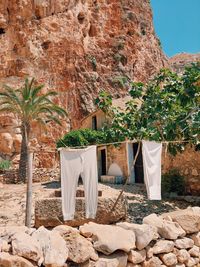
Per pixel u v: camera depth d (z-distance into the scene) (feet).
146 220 15.05
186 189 43.39
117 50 123.85
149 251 13.71
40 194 45.91
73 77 108.37
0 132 92.79
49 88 101.96
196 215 16.06
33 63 101.40
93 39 121.39
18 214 37.55
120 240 12.66
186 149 43.57
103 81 115.44
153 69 139.64
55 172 82.23
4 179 77.66
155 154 21.74
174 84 40.68
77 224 27.25
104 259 12.28
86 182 18.69
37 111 72.59
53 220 27.27
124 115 43.57
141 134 39.65
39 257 10.92
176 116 38.22
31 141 94.27
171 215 16.21
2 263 10.28
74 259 11.69
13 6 101.60
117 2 129.70
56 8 107.65
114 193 32.17
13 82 97.60
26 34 101.86
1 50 99.35
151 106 40.81
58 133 98.99
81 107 106.22
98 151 71.10
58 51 106.01
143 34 141.18
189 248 15.47
